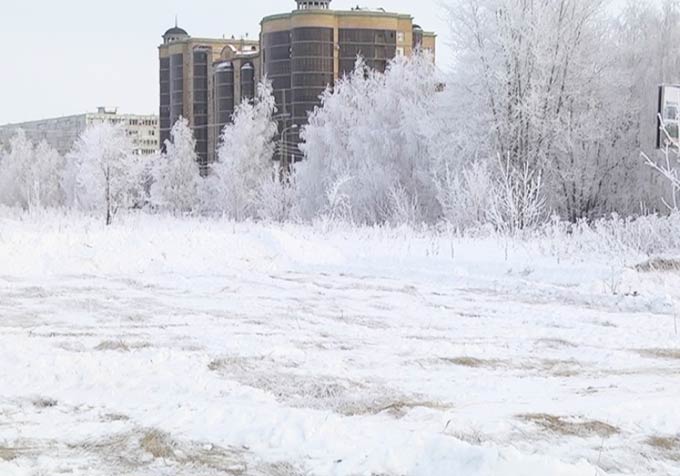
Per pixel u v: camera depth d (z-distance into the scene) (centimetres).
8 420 673
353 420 670
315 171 4956
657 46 3766
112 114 16725
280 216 5169
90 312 1369
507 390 798
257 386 807
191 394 761
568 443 608
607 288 1603
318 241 2703
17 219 4534
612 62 3847
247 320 1281
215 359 930
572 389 803
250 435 618
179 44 12250
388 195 4206
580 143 3728
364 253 2430
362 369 901
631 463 566
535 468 516
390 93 4625
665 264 1794
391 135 4519
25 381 805
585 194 3753
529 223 2762
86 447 600
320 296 1641
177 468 553
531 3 3762
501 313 1391
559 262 1953
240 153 6091
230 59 11219
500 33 3766
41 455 581
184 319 1280
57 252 2227
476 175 3095
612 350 1027
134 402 728
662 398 736
